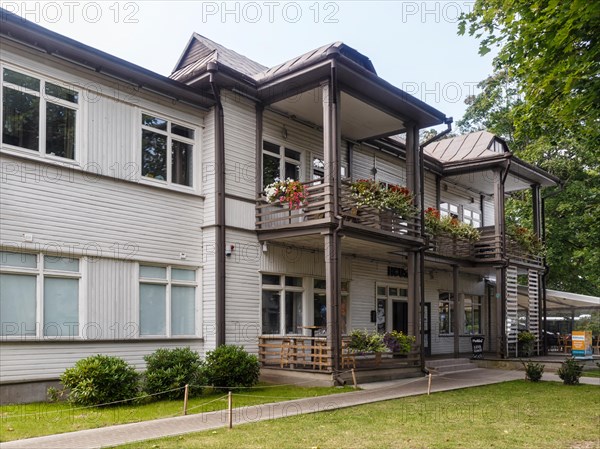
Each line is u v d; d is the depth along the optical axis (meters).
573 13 9.27
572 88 10.94
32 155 12.22
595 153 13.85
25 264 12.04
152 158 14.65
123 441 8.34
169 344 14.56
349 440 8.55
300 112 17.88
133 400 11.51
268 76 16.09
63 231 12.61
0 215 11.61
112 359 11.70
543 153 30.64
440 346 25.09
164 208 14.75
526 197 34.53
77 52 12.86
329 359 14.74
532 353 24.92
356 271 20.36
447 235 22.38
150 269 14.42
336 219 15.09
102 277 13.30
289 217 15.74
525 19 10.73
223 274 15.23
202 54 18.95
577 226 30.05
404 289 22.83
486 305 29.05
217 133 15.64
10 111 11.96
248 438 8.59
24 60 12.21
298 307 17.78
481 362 22.19
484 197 29.52
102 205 13.41
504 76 22.39
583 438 8.96
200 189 15.68
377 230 16.41
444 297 25.77
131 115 14.22
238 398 12.51
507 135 32.69
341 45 17.16
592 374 19.69
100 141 13.49
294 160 18.20
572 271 33.09
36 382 11.91
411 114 18.28
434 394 13.72
